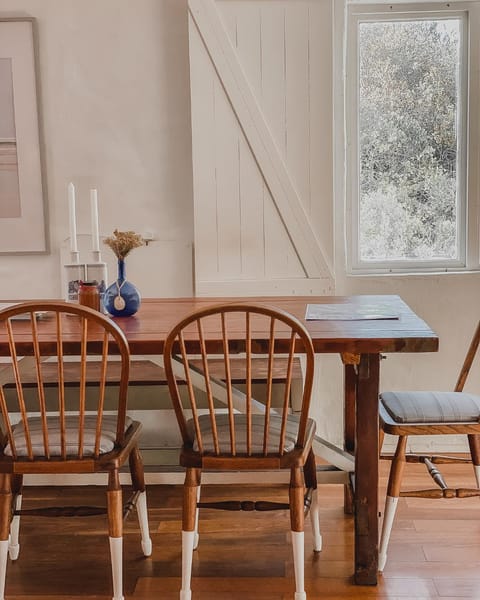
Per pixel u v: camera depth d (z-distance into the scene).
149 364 3.39
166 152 3.61
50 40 3.56
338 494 3.13
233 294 3.53
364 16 3.65
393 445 3.69
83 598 2.32
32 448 2.18
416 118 3.72
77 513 2.26
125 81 3.57
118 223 3.65
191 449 2.21
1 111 3.58
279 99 3.44
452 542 2.65
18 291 3.69
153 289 3.67
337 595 2.29
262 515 2.93
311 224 3.49
